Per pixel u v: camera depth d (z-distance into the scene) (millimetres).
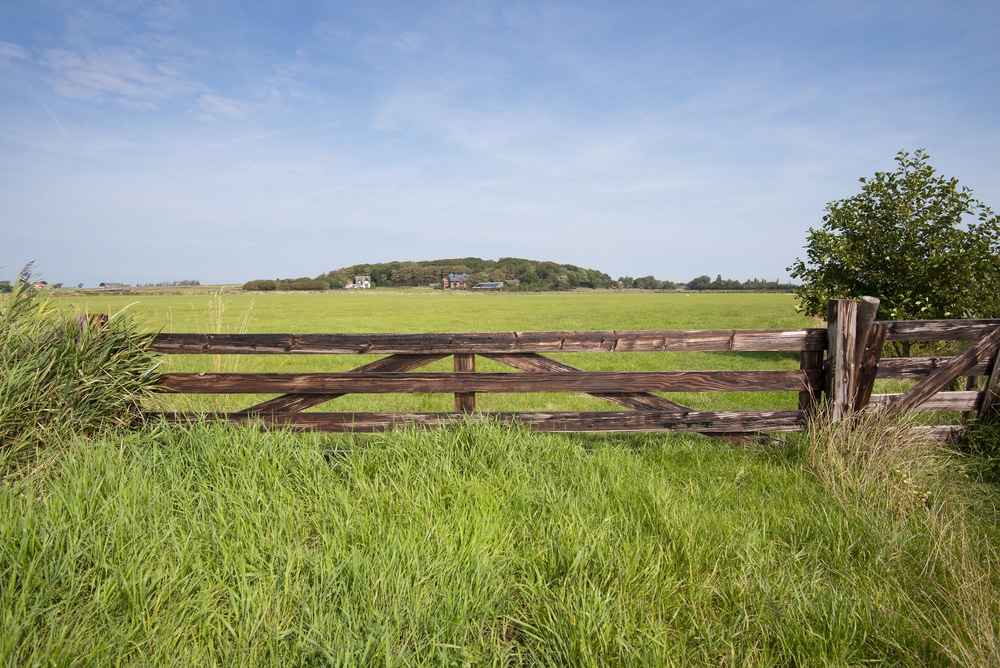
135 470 3604
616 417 4910
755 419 4934
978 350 4746
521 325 24109
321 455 4191
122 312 4840
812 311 9430
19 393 3832
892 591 2811
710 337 4816
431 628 2426
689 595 2719
